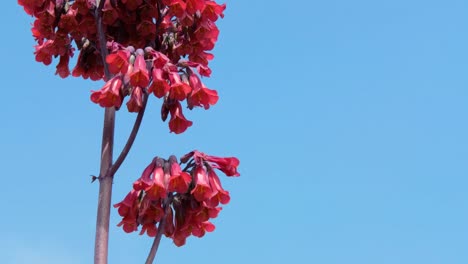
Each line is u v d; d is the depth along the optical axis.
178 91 1.11
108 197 1.12
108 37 1.17
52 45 1.19
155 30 1.16
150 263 1.11
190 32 1.16
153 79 1.09
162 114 1.12
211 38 1.18
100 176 1.13
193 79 1.12
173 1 1.13
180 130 1.12
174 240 1.16
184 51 1.17
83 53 1.20
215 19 1.16
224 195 1.13
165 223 1.14
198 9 1.15
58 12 1.16
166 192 1.11
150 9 1.15
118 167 1.12
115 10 1.14
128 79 1.10
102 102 1.10
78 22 1.16
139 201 1.13
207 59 1.19
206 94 1.12
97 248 1.11
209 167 1.13
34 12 1.17
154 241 1.12
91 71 1.21
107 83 1.10
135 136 1.11
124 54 1.10
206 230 1.16
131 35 1.17
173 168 1.11
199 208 1.13
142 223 1.13
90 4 1.15
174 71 1.11
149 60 1.11
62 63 1.21
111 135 1.14
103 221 1.11
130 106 1.10
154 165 1.12
